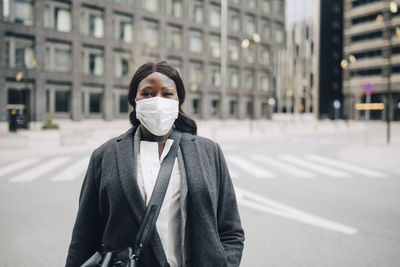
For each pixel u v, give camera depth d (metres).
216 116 45.97
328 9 69.38
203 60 44.03
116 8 35.84
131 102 1.72
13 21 29.66
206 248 1.46
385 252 4.39
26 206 6.50
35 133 22.56
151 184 1.48
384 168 11.59
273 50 53.50
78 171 10.52
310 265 4.00
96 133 21.27
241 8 48.00
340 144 20.52
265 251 4.42
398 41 59.31
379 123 56.84
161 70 1.61
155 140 1.62
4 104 29.17
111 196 1.46
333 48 70.81
